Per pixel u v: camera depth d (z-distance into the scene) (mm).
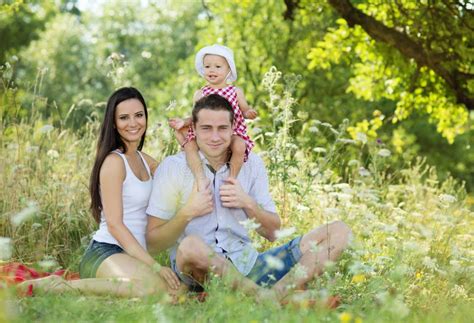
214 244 5434
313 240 5355
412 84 12781
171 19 37156
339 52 13883
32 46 35406
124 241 5289
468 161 24938
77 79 37500
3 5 13398
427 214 8273
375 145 9078
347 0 11828
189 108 21000
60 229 6973
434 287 5727
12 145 7996
